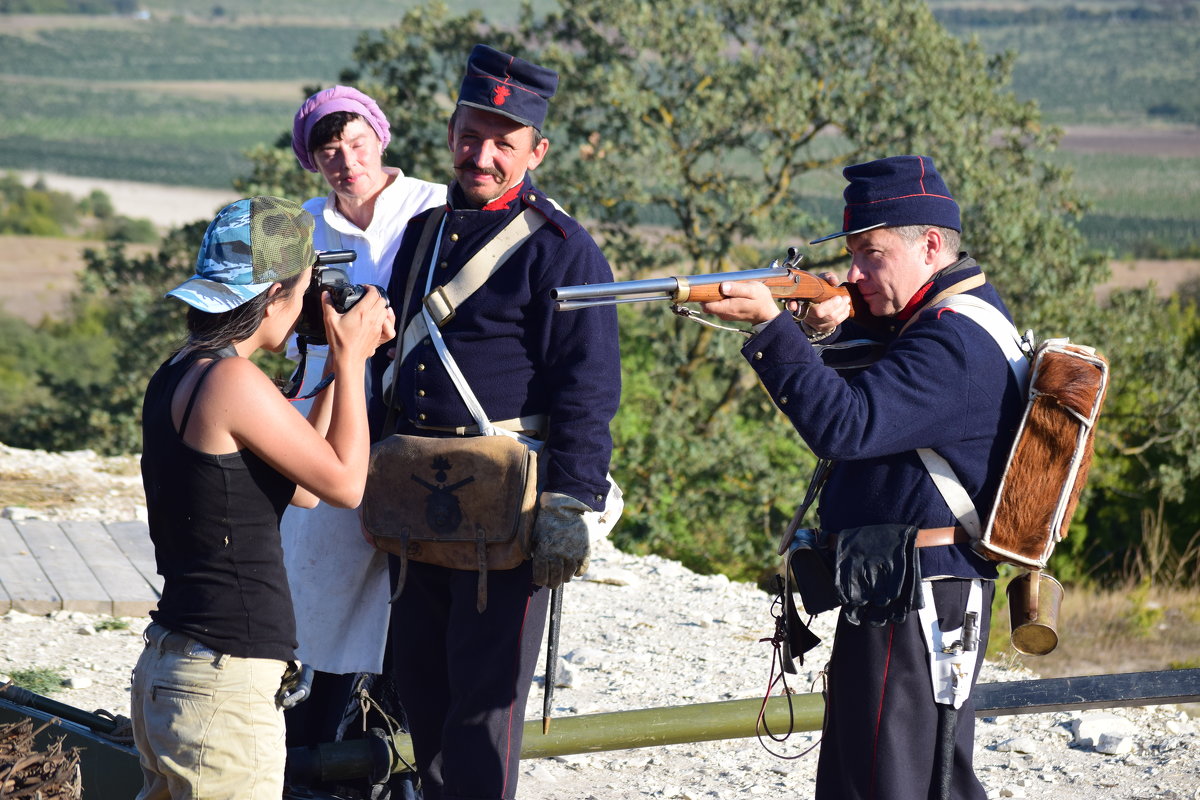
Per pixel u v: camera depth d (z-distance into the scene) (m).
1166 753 15.90
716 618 21.88
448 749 11.34
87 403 71.62
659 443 51.75
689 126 54.47
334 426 9.35
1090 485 60.12
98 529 24.39
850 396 9.66
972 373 9.81
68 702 16.25
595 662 19.06
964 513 9.93
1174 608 45.88
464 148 11.47
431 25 58.31
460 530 11.14
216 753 8.99
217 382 8.87
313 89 52.34
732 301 9.85
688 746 16.16
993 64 59.16
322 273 9.66
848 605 9.91
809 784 14.98
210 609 8.98
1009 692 13.00
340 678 13.35
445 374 11.55
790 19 56.06
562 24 57.03
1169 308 71.88
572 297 9.74
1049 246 54.88
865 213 10.38
